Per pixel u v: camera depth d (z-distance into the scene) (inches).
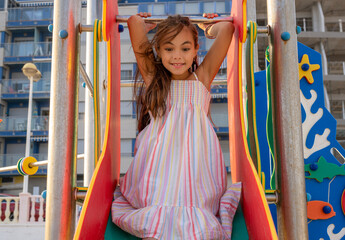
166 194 40.8
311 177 66.4
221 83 74.1
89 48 88.9
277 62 45.8
